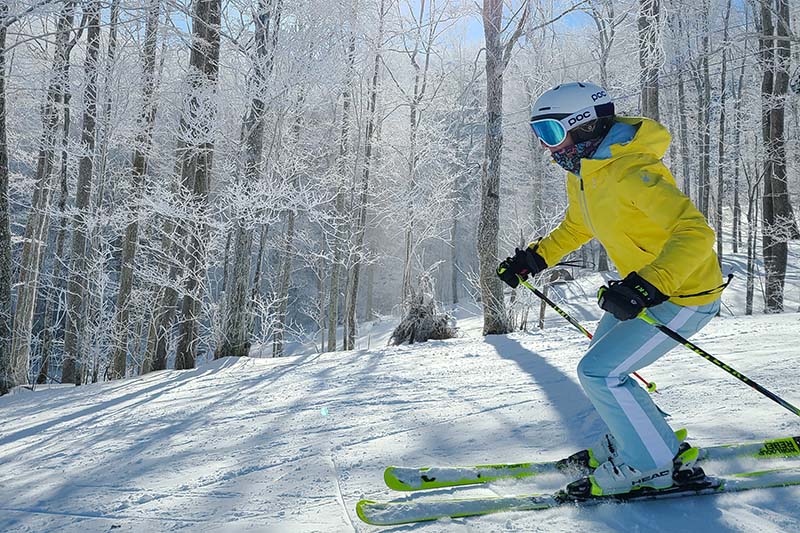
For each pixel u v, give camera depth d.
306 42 9.80
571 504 2.14
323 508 2.46
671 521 1.94
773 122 15.86
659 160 2.15
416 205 15.98
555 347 6.87
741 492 2.11
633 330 2.14
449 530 2.03
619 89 13.91
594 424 3.24
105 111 9.88
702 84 23.00
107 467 3.68
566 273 22.45
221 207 10.50
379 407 4.57
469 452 3.05
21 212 19.06
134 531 2.45
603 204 2.17
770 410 3.17
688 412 3.34
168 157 14.05
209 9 10.57
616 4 13.18
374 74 15.50
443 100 17.28
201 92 10.04
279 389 6.21
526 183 23.89
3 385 9.77
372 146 17.20
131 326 16.06
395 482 2.45
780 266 15.33
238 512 2.54
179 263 11.05
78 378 10.20
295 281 27.31
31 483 3.41
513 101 23.98
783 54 15.08
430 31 15.82
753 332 6.10
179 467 3.47
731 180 25.20
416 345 9.20
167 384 7.95
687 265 1.87
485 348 7.51
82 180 12.82
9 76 9.38
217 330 11.28
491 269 10.33
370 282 28.33
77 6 9.41
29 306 14.02
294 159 11.87
